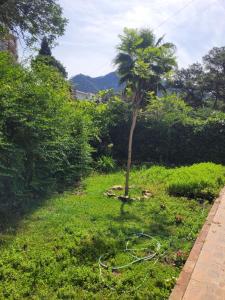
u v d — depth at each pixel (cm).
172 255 598
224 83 3950
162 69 958
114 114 1655
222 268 557
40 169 966
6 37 1708
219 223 756
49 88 978
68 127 1113
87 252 586
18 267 526
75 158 1182
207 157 1557
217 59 4050
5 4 1609
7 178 816
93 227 700
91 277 506
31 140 884
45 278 504
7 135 827
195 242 650
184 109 1673
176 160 1608
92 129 1363
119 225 720
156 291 481
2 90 808
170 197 964
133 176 1227
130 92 1026
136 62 944
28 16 1761
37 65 1072
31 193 911
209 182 1014
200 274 532
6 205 804
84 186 1077
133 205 875
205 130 1559
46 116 957
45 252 577
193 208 871
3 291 466
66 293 465
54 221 724
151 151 1639
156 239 660
